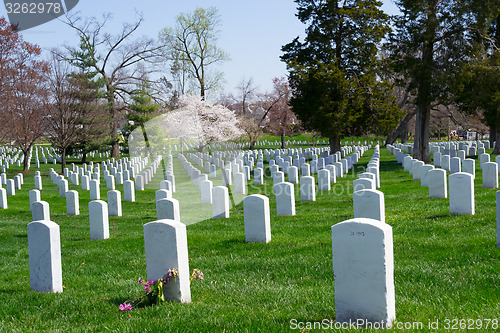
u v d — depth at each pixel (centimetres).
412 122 7612
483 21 3319
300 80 4369
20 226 1711
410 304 639
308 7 4488
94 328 618
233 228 1377
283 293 746
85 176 2978
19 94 4406
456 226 1175
